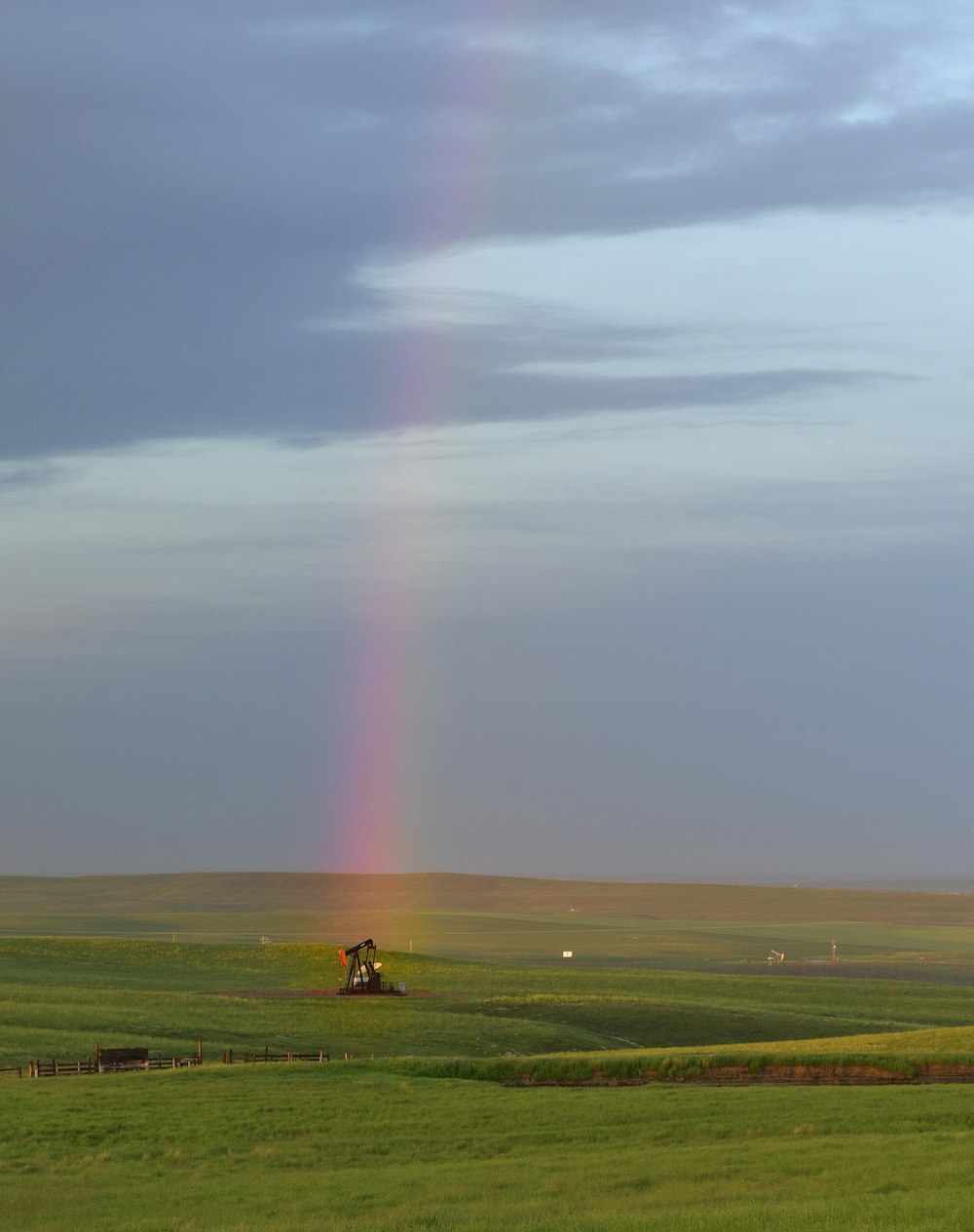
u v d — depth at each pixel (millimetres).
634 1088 71250
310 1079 75125
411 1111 64000
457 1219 42188
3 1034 102812
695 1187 46438
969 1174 46250
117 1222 43969
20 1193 49031
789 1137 56344
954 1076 76625
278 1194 47875
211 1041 105375
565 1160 52531
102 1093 71062
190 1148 57062
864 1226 37406
